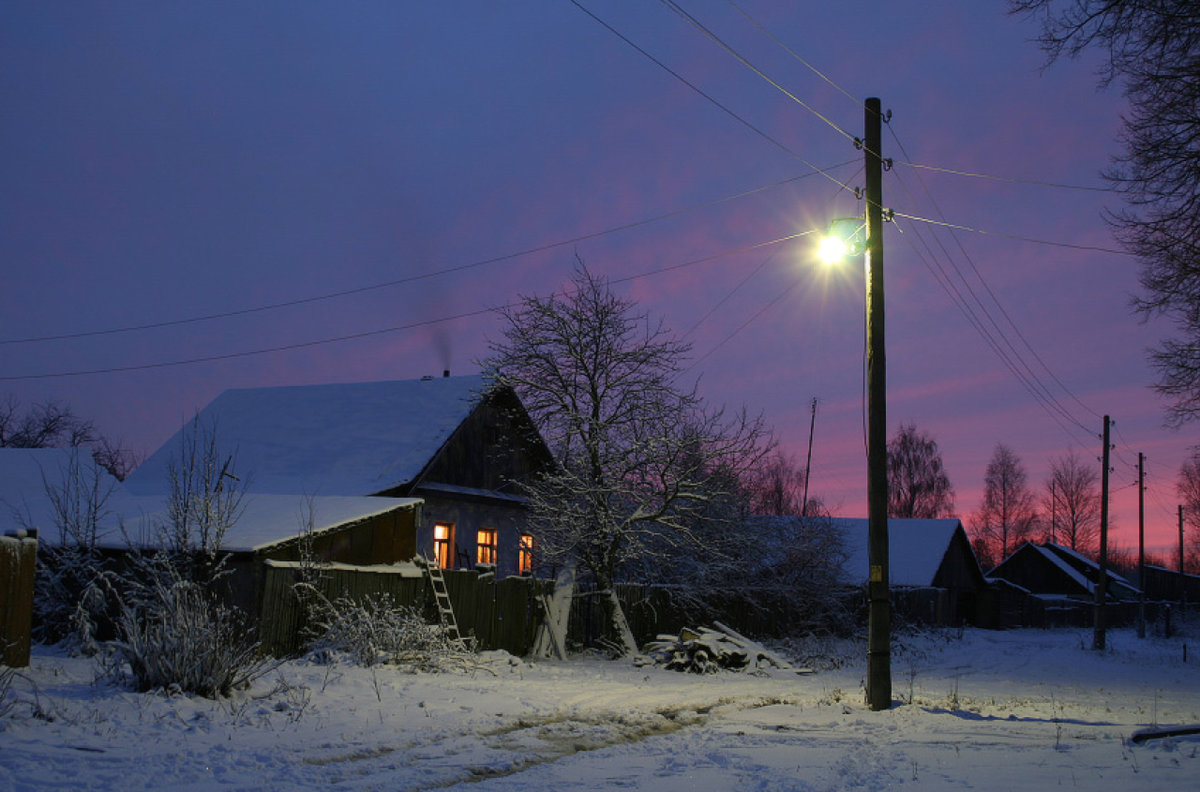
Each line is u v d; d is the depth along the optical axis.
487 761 9.13
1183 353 18.73
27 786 7.00
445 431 28.92
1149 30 12.71
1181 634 52.47
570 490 25.53
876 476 14.77
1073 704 17.38
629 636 24.30
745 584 30.22
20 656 11.97
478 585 20.80
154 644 11.23
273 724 10.27
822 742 10.78
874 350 15.11
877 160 15.67
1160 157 14.65
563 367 26.67
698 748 10.32
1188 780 7.81
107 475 24.95
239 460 29.31
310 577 16.53
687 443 25.09
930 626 44.75
